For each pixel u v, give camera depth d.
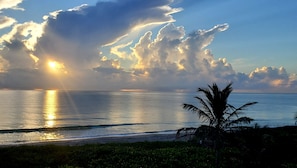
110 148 32.62
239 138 25.81
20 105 154.12
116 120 94.81
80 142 47.41
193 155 30.33
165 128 77.00
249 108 175.00
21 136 59.38
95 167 25.70
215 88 25.45
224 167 26.45
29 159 27.81
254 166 24.77
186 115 115.06
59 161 27.62
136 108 150.12
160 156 29.42
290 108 178.38
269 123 92.31
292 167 24.41
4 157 28.30
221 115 25.61
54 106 150.38
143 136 56.47
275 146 25.77
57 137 58.06
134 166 25.81
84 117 101.25
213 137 25.98
